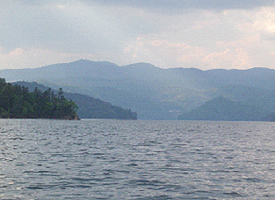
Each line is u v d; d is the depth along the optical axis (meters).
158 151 60.94
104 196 28.73
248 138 105.81
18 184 32.34
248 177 37.12
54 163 44.59
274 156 56.03
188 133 131.12
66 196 28.53
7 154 52.06
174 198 28.48
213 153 59.34
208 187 32.38
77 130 133.12
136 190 30.88
